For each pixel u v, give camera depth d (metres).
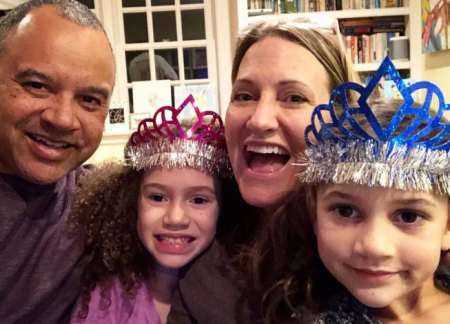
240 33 1.05
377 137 0.72
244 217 1.09
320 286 0.89
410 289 0.73
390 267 0.71
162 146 1.00
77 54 1.00
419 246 0.70
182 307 0.97
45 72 0.98
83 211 1.09
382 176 0.69
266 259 0.94
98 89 1.03
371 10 2.64
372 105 0.80
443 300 0.80
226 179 1.07
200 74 3.06
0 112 1.01
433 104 0.91
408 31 2.68
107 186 1.10
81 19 1.03
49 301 1.04
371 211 0.71
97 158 2.64
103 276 1.05
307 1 2.65
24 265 1.02
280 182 1.00
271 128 0.95
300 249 0.91
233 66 1.07
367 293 0.72
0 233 1.01
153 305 1.04
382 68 0.73
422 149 0.70
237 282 0.95
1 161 1.06
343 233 0.74
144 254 1.08
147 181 1.03
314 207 0.80
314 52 0.97
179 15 3.01
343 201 0.74
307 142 0.84
